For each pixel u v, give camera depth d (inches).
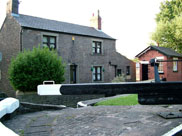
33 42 580.4
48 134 126.1
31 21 622.5
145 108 204.8
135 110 194.9
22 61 436.5
